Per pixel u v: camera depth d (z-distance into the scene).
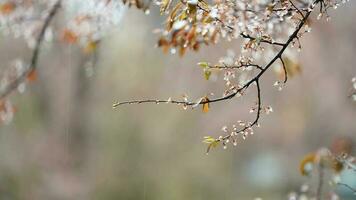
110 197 19.23
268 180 23.47
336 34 16.25
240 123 3.62
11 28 7.20
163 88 20.06
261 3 3.57
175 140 20.19
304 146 22.36
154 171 19.73
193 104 3.53
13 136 18.27
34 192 18.20
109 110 19.89
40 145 18.67
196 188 20.30
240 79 4.63
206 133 20.25
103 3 5.90
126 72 19.45
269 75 19.59
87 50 6.90
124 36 16.38
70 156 19.08
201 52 8.80
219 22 3.57
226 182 20.98
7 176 18.05
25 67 7.27
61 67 18.02
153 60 19.42
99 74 18.48
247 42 3.62
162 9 3.82
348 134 20.17
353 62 17.53
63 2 6.79
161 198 19.69
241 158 23.03
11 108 7.48
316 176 5.45
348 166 5.21
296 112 21.14
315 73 18.52
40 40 6.79
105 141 19.70
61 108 19.19
